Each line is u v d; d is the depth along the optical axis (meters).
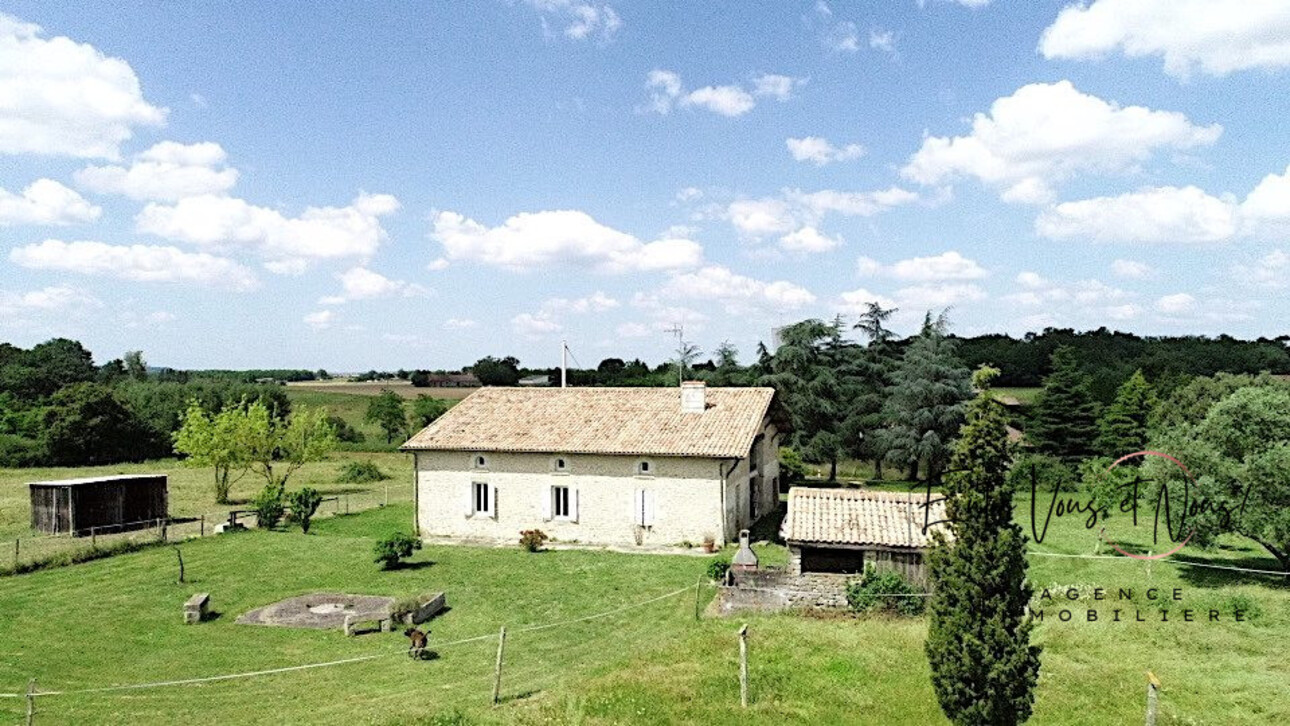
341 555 30.56
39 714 16.02
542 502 32.97
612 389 37.25
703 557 29.72
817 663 17.11
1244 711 14.85
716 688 15.66
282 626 22.48
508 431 34.38
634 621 22.58
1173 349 94.19
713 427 32.72
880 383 56.06
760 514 37.47
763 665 16.98
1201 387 52.44
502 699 16.30
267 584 26.67
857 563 24.14
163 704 16.66
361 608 24.03
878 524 23.97
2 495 48.25
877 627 20.08
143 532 34.75
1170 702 15.29
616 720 14.12
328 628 22.27
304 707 16.39
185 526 37.28
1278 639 19.42
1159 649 18.97
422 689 17.41
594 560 29.53
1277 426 24.31
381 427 89.19
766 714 14.41
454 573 27.91
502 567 28.66
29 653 19.91
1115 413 57.38
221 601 24.81
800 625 20.41
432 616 23.33
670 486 31.47
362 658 19.64
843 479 53.84
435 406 87.50
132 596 25.08
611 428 33.56
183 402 82.06
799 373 53.44
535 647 20.56
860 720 14.12
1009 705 12.59
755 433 31.95
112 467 65.88
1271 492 23.45
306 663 19.53
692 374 69.69
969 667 12.67
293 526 36.56
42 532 35.56
